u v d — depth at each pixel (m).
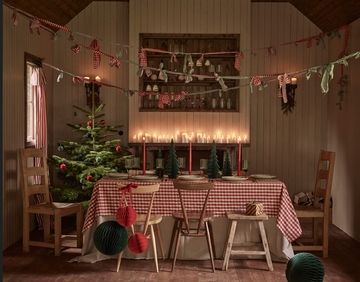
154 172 3.94
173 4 5.26
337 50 4.99
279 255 3.39
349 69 4.52
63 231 4.50
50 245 3.57
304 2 5.05
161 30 5.26
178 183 3.05
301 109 5.49
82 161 4.69
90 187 4.34
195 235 3.17
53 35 3.25
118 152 4.84
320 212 3.55
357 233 4.19
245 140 5.31
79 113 5.48
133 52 5.26
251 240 3.49
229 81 5.39
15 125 3.98
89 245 3.46
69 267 3.25
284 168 5.51
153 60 5.44
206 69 5.46
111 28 5.41
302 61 5.44
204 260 3.49
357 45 4.27
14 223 3.98
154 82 5.41
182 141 5.33
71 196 4.13
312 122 5.48
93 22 5.40
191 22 5.27
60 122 5.46
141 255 3.49
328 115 5.40
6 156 3.76
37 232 4.43
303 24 5.42
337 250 3.82
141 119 5.32
